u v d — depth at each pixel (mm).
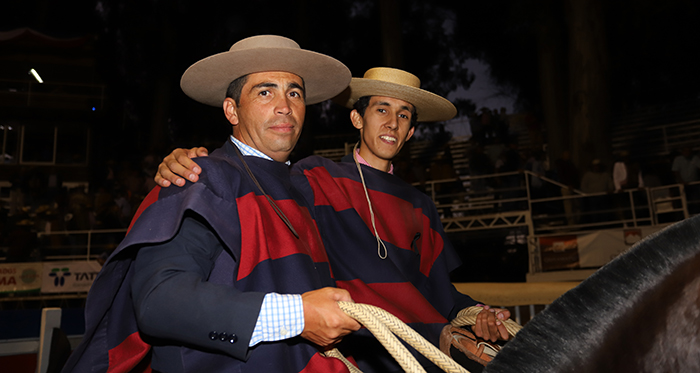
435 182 13531
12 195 14727
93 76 18594
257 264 1468
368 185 2404
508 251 13438
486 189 14117
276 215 1602
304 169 2324
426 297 2350
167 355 1418
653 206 10961
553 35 16328
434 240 2516
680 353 819
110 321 1546
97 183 15836
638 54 17484
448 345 1941
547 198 12453
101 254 12367
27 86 17844
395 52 15391
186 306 1237
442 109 2814
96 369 1510
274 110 1729
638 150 17312
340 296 1288
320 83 2104
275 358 1377
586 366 841
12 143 17766
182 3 19641
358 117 2699
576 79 13758
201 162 1559
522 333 885
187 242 1393
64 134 18281
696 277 836
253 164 1702
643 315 846
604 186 11906
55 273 10484
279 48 1696
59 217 13477
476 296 3393
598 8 13859
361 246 2156
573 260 9953
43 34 17812
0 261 11930
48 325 2779
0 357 3400
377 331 1178
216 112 20750
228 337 1233
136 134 19453
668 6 16000
